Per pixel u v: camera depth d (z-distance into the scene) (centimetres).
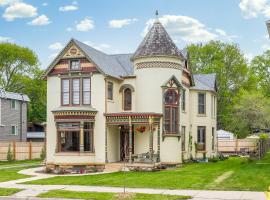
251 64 7619
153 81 3503
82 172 3266
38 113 7875
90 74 3466
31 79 7738
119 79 3594
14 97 5819
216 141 4700
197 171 2988
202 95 4419
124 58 4066
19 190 2162
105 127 3416
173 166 3456
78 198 1903
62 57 3544
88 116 3378
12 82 7631
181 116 3812
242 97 5544
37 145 5034
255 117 5181
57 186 2297
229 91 6819
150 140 3291
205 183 2298
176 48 3588
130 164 3209
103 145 3416
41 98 7862
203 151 4291
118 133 3638
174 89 3553
